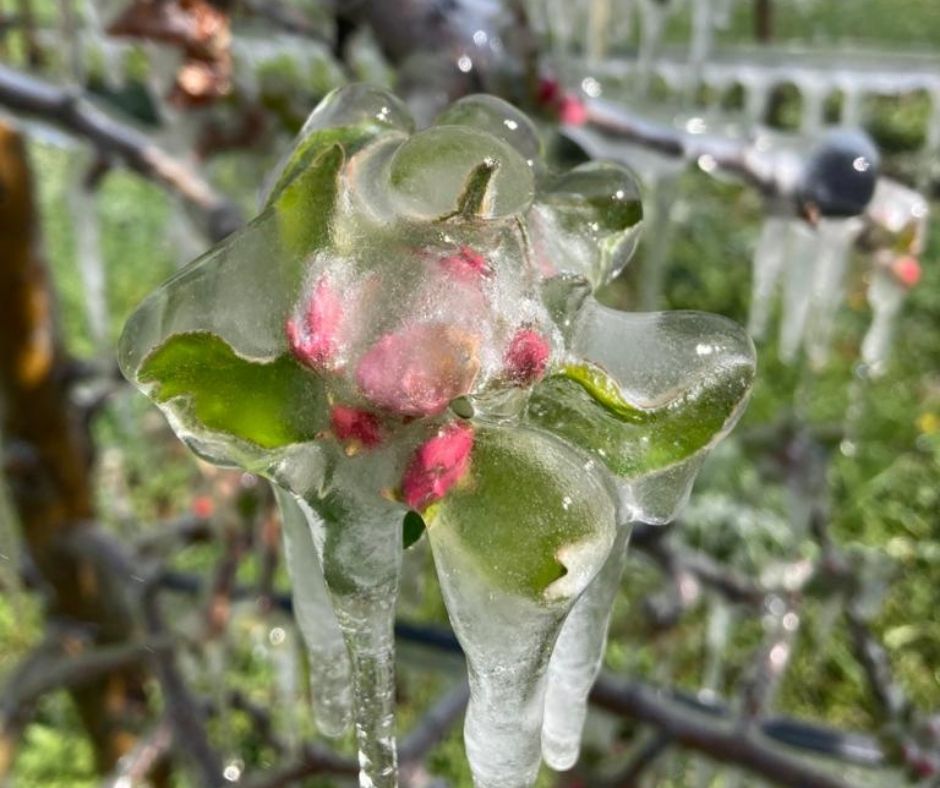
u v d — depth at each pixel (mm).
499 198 97
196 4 282
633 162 288
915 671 719
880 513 815
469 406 104
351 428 102
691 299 962
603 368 109
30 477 422
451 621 104
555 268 113
